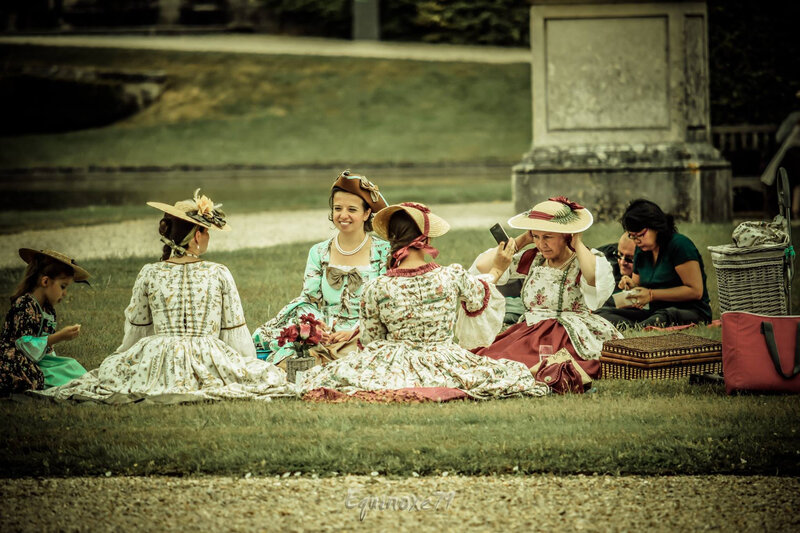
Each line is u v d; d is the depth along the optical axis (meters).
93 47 117.38
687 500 12.02
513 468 12.95
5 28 129.12
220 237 39.06
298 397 16.55
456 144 91.56
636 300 22.66
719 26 46.47
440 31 124.56
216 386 16.72
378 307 16.73
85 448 13.70
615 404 15.77
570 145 41.16
